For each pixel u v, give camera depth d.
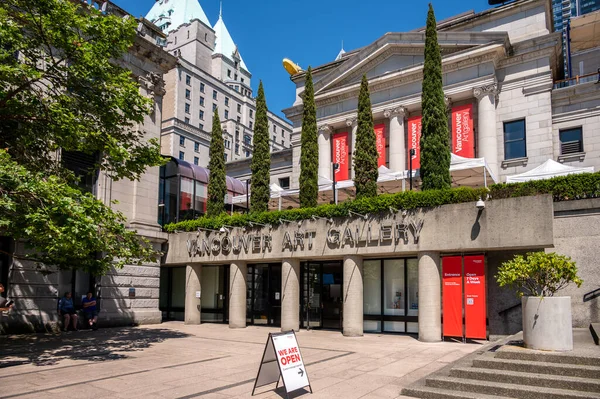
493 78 30.22
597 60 37.53
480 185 28.44
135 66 25.38
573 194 15.95
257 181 24.42
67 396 9.12
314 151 23.00
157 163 17.42
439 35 31.89
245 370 11.76
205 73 98.81
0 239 19.53
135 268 24.48
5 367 12.20
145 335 19.62
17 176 12.10
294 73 43.91
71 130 14.93
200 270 25.11
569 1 135.62
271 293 23.88
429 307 17.05
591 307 15.22
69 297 21.23
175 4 131.25
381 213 18.44
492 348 11.92
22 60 19.30
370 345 16.22
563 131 29.70
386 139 34.59
